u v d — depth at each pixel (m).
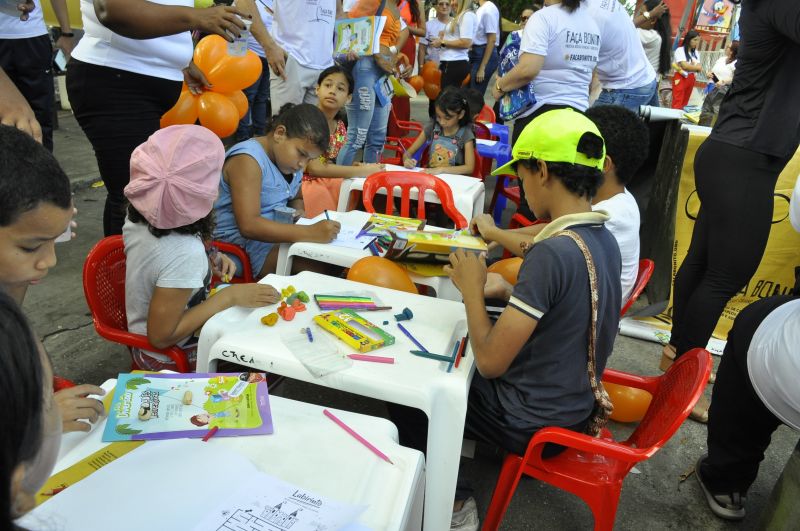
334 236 2.40
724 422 1.98
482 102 4.44
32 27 3.43
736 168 2.30
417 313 1.81
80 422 1.10
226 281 2.33
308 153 2.48
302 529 0.92
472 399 1.70
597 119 2.15
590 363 1.59
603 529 1.66
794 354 1.59
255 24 3.42
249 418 1.18
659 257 3.63
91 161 5.02
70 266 3.44
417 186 3.22
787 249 3.22
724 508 2.07
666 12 5.95
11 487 0.49
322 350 1.54
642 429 1.74
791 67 2.13
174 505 0.94
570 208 1.56
